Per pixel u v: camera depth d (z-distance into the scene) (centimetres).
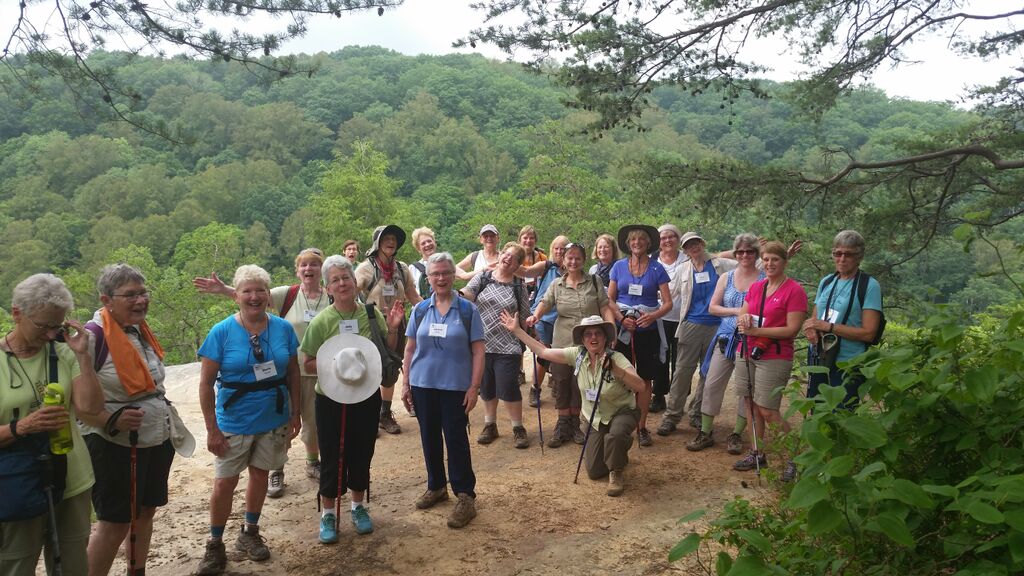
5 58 582
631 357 602
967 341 295
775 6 844
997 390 250
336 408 446
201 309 4422
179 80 12725
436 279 472
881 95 7844
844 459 222
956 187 1025
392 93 14488
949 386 250
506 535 450
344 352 438
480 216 4297
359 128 12031
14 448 280
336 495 446
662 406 718
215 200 9219
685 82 871
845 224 1038
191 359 4412
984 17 892
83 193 8856
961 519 248
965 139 1026
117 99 614
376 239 638
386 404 674
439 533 456
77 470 305
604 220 3806
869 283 465
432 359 475
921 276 1072
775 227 1022
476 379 472
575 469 560
